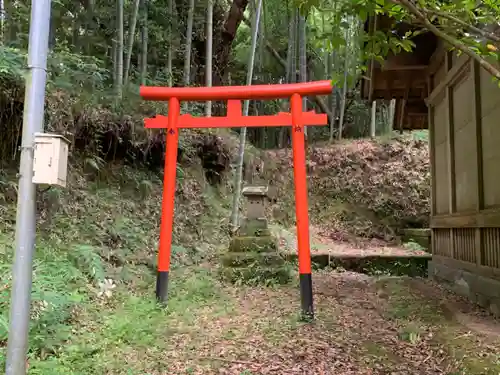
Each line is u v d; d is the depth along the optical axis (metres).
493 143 4.70
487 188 4.88
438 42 6.58
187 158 8.91
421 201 11.10
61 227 5.47
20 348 2.08
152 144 7.73
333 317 4.35
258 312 4.51
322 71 14.06
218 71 11.53
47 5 2.22
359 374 2.90
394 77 7.61
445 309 4.70
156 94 5.03
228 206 9.12
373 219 11.02
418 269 8.02
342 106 13.88
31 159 2.12
